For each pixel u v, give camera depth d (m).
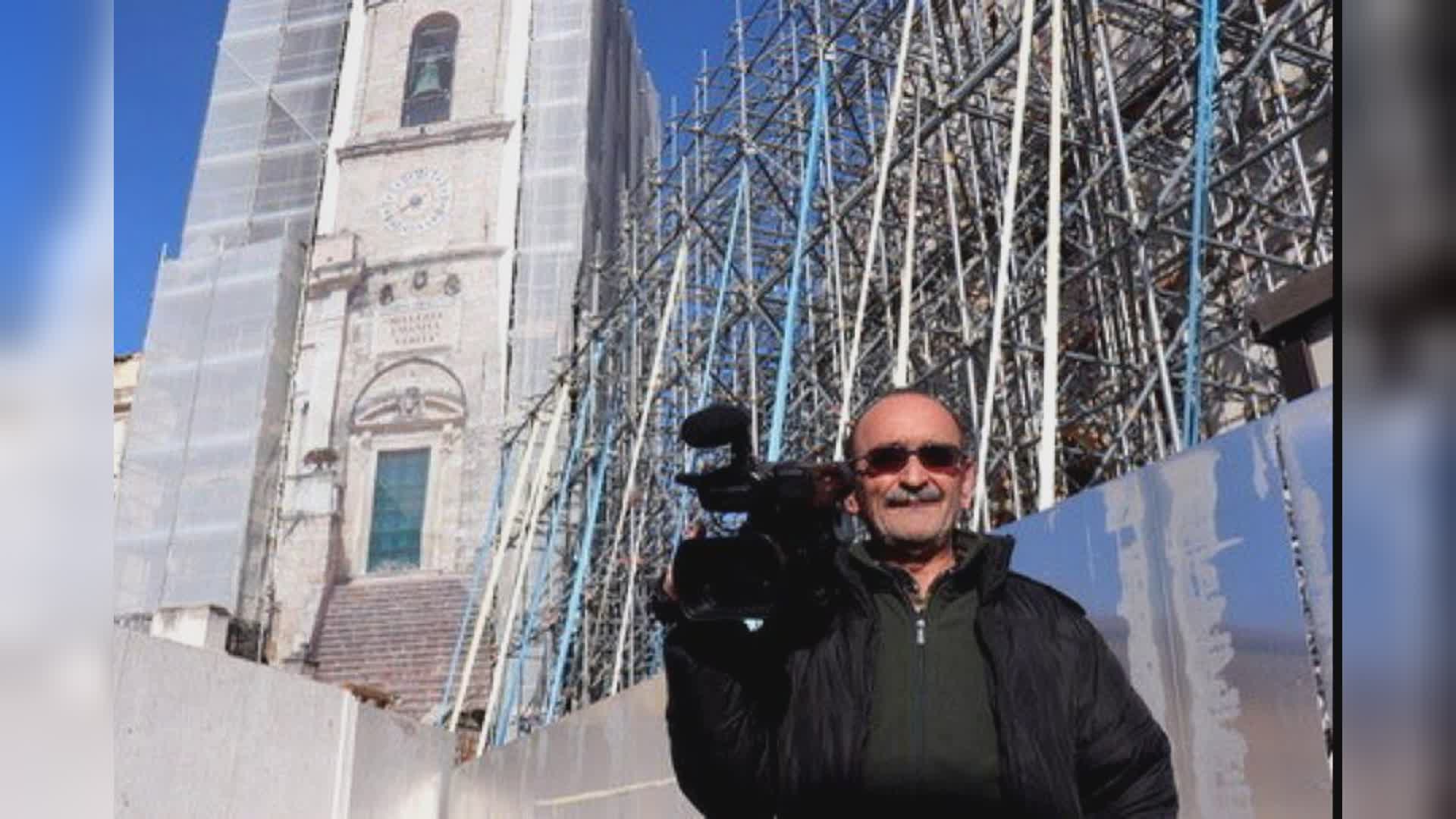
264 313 28.17
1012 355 12.73
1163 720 5.10
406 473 27.03
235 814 10.20
